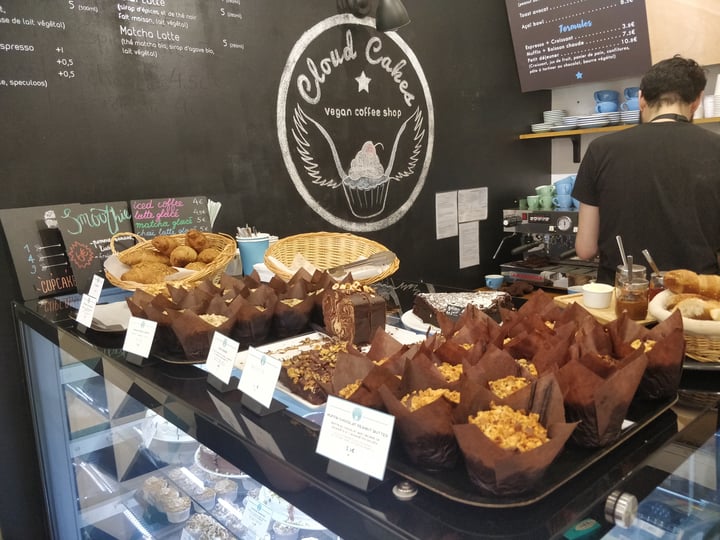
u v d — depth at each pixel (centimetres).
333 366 109
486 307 149
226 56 247
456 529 66
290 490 83
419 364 84
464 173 355
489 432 70
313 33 274
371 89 301
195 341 124
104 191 219
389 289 187
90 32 211
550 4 342
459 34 340
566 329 98
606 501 72
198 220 231
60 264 201
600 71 338
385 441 71
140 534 157
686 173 198
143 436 149
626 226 210
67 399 174
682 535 94
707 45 298
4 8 192
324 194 288
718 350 111
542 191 350
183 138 238
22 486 214
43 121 204
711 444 99
